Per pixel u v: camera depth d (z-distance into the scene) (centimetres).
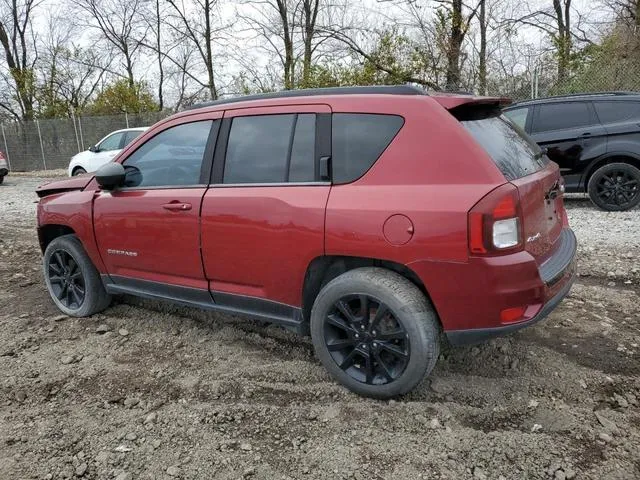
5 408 323
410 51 1661
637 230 685
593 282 505
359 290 303
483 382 331
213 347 392
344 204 303
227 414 307
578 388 321
